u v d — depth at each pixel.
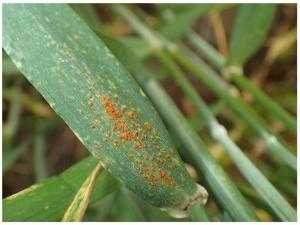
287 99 0.14
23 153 0.14
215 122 0.09
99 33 0.08
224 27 0.15
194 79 0.15
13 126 0.13
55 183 0.06
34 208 0.06
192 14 0.12
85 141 0.06
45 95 0.06
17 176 0.14
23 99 0.14
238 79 0.10
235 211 0.06
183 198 0.06
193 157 0.07
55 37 0.06
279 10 0.15
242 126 0.14
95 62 0.06
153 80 0.09
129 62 0.09
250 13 0.10
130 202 0.10
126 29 0.15
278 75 0.15
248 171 0.08
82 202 0.06
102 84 0.06
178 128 0.08
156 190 0.06
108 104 0.06
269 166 0.14
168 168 0.06
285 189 0.11
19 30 0.06
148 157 0.06
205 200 0.06
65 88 0.06
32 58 0.06
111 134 0.06
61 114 0.06
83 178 0.07
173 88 0.15
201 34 0.15
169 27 0.12
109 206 0.10
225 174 0.07
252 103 0.14
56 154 0.14
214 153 0.12
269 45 0.15
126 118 0.06
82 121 0.06
